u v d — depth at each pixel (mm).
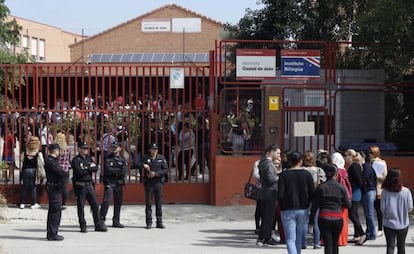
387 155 16969
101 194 16359
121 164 13984
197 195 16672
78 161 13383
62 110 16312
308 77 16656
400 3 14742
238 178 16438
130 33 52344
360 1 21000
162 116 16547
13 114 16500
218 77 16719
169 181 16625
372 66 19062
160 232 13617
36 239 12578
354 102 17734
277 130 16516
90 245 12008
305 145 16859
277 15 23609
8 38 22078
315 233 11820
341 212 9695
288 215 9805
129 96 16406
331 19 22688
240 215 15570
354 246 12242
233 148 16609
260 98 16609
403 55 16359
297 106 16766
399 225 9898
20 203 16047
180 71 16453
